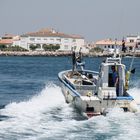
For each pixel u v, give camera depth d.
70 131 30.98
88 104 37.25
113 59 40.34
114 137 29.06
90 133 30.31
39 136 29.48
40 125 33.09
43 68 151.88
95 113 37.22
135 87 65.06
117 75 40.09
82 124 33.41
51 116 37.25
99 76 40.56
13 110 40.00
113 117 35.78
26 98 55.44
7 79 94.50
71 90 42.69
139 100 45.66
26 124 33.31
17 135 29.72
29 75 109.81
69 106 43.19
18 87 73.69
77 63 58.38
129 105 37.66
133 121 34.19
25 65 180.88
